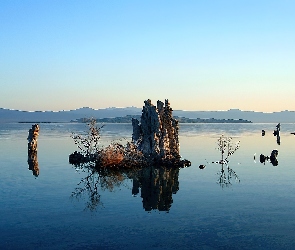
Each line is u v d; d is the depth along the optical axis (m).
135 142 77.62
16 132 198.00
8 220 35.03
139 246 29.06
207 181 56.16
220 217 36.72
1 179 55.53
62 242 29.69
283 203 42.22
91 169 67.19
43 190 48.12
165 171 66.50
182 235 31.56
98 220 35.41
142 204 41.72
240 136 178.75
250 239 30.83
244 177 59.31
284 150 105.56
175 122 81.25
